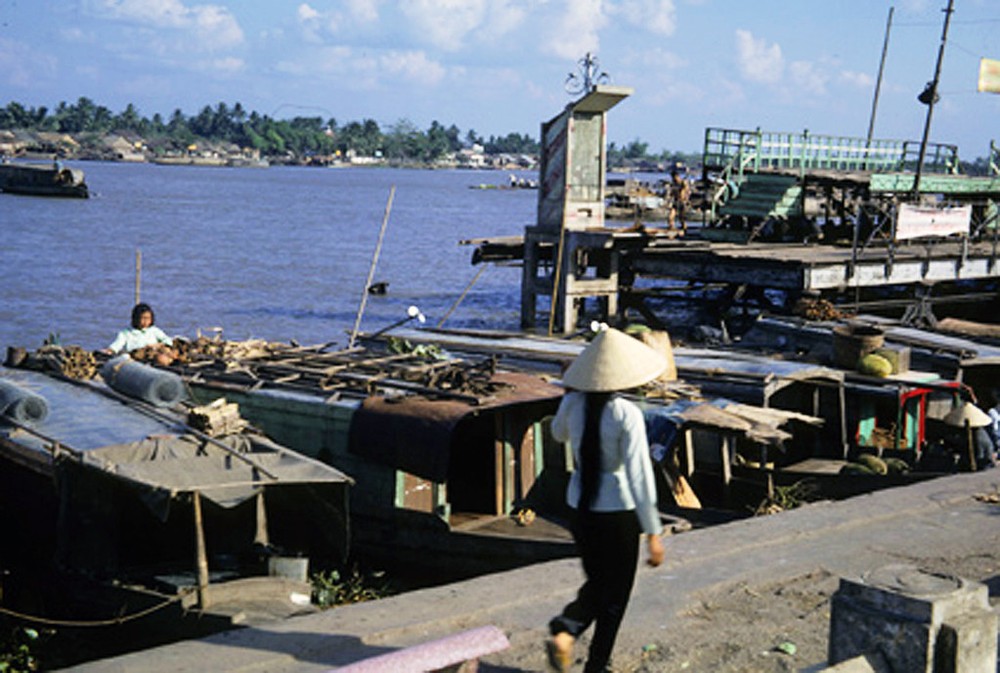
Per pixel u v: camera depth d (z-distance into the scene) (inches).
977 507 381.7
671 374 558.3
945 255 1143.0
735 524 346.6
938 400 656.4
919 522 359.6
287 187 6067.9
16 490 439.5
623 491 204.2
